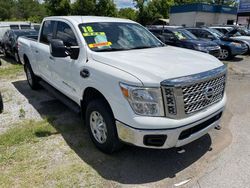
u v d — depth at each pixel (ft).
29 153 11.94
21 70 31.17
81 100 12.89
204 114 10.46
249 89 23.63
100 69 10.98
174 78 9.43
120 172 10.66
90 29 13.51
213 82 10.72
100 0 115.96
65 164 11.13
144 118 9.46
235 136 13.91
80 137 13.48
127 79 9.68
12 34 39.32
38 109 17.52
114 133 10.88
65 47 12.75
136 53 12.35
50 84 17.40
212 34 45.42
